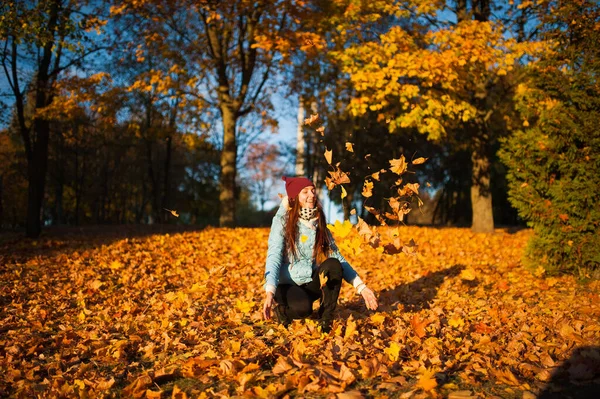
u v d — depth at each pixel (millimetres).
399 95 12867
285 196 4156
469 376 3162
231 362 3369
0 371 3588
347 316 4887
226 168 16672
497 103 15414
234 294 6430
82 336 4473
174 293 6211
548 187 6754
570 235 6543
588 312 4711
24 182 36562
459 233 14719
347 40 14195
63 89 14188
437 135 12414
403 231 15250
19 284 7145
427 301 5703
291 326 4383
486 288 6598
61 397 3066
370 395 2951
